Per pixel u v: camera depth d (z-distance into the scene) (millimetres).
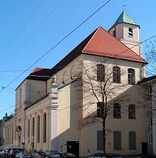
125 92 53250
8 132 85938
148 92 53375
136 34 65312
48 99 51656
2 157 56906
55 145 49000
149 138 53500
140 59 55406
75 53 56219
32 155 40531
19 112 72938
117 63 53594
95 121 49844
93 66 51469
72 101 51125
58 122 49844
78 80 51375
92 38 54406
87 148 49281
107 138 50875
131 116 53406
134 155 50156
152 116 50906
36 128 58469
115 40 55688
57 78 62250
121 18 65500
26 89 69688
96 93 50469
